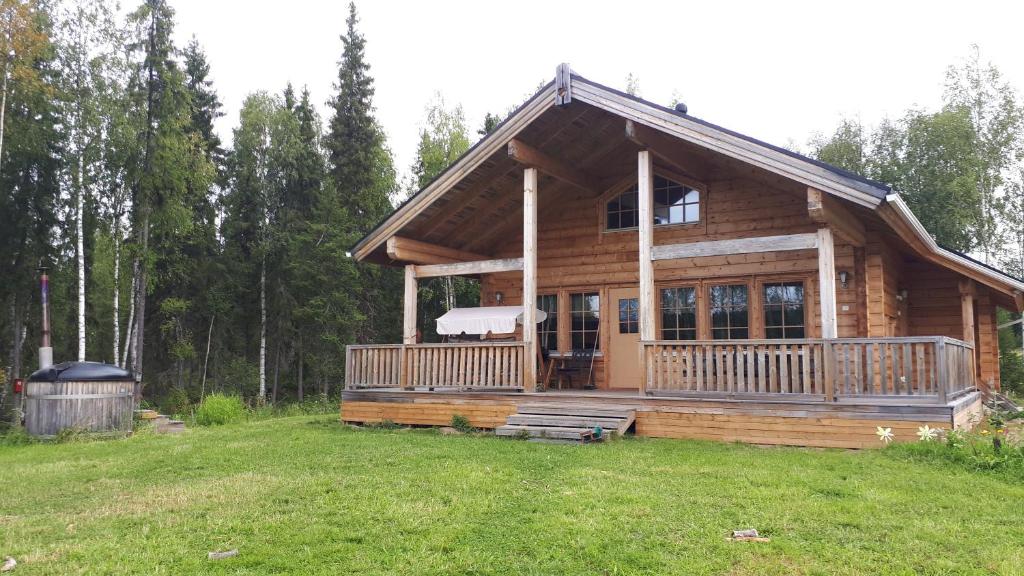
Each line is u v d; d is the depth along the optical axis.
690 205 13.69
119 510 6.57
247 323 30.80
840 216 10.49
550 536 5.48
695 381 11.53
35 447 11.84
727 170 13.10
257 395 29.23
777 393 9.80
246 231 29.12
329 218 28.44
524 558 5.05
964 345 11.06
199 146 24.89
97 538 5.64
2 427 19.31
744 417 9.99
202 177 22.81
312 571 4.81
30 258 21.48
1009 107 25.53
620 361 14.09
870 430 9.21
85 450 11.00
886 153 27.45
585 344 14.53
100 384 13.47
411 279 13.56
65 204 21.84
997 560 4.80
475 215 14.16
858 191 9.34
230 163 30.25
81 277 20.02
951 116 25.03
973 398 11.61
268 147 29.48
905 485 6.94
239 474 8.15
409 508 6.31
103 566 4.93
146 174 21.05
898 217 10.14
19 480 8.36
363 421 13.01
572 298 14.80
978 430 10.59
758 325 12.79
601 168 14.15
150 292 23.86
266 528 5.80
